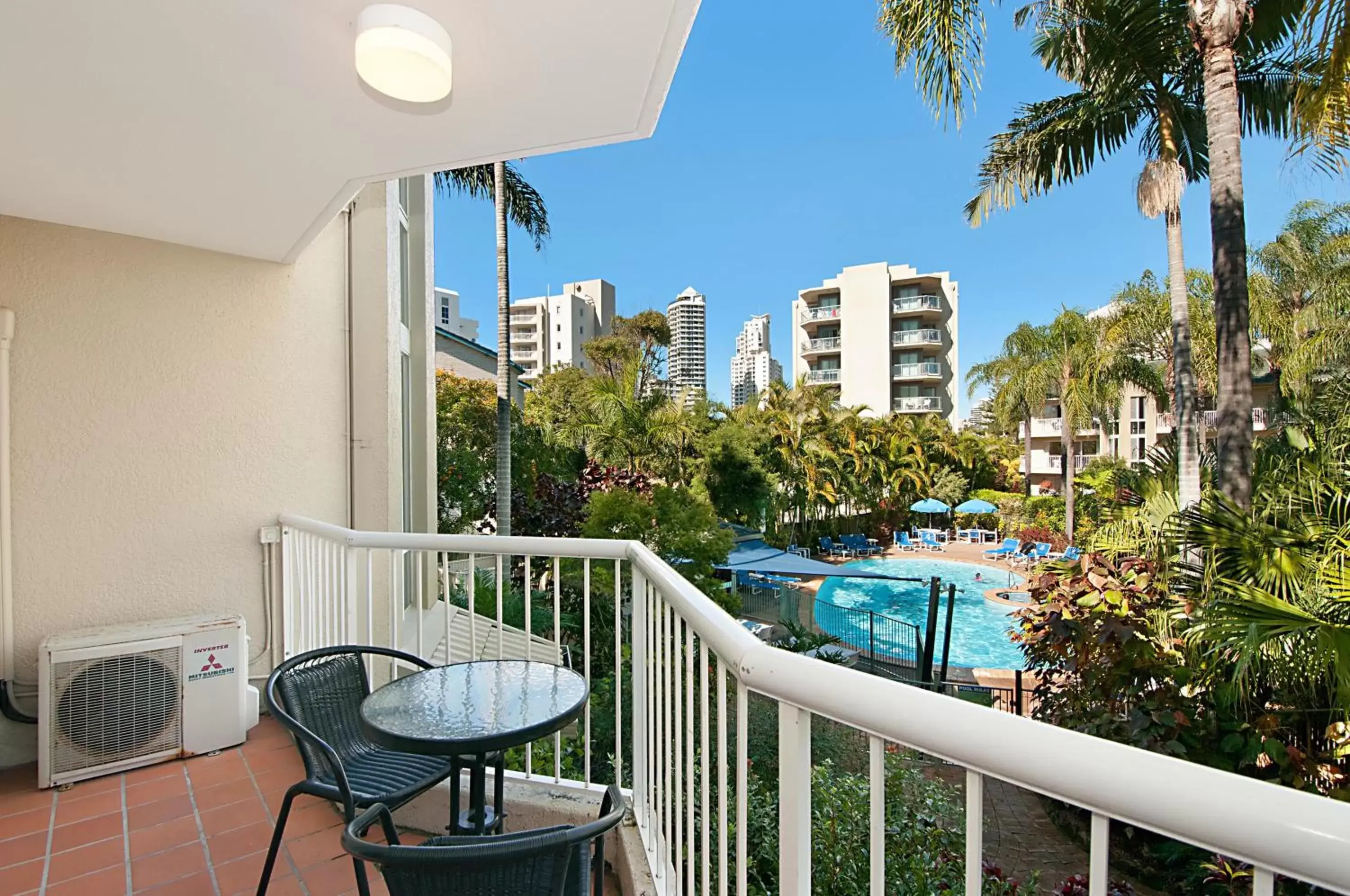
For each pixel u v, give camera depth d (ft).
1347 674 8.77
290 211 8.38
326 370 11.23
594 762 10.19
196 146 6.66
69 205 8.02
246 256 10.15
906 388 121.19
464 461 35.76
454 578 24.44
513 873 3.00
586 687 5.27
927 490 85.66
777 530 63.26
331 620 8.53
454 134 6.80
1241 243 19.40
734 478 45.88
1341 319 35.70
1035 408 65.10
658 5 4.93
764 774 10.25
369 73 4.97
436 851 2.79
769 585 41.32
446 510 34.68
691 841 4.10
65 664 7.70
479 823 4.76
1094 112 26.50
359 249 11.76
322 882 6.03
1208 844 1.40
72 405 8.66
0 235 8.23
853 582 60.13
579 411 43.32
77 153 6.70
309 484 10.89
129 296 9.11
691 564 24.21
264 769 8.17
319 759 5.36
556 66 5.72
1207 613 11.08
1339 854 1.22
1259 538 11.45
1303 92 14.66
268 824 6.96
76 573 8.65
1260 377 50.44
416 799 6.88
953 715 1.90
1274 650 10.22
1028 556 65.21
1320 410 27.27
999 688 24.23
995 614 49.39
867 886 8.09
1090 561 15.58
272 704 4.99
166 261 9.43
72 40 4.92
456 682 5.34
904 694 2.06
